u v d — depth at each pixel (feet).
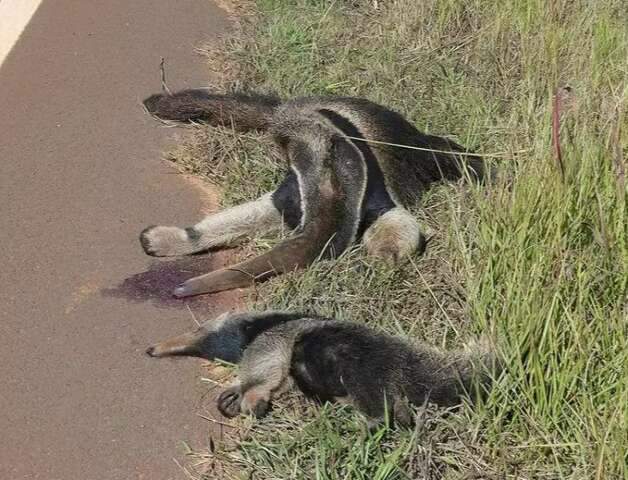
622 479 11.55
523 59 21.90
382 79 21.77
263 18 25.02
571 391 12.62
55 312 15.24
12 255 16.35
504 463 12.15
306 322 13.89
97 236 16.99
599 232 14.28
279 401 13.57
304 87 21.56
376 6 25.73
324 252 16.34
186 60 23.12
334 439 12.41
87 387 13.85
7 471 12.50
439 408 12.95
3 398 13.58
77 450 12.85
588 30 22.82
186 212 17.95
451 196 17.69
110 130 20.02
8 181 18.21
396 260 15.99
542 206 14.83
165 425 13.32
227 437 13.15
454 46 23.56
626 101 17.17
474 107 20.49
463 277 15.38
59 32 23.72
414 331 14.65
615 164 14.96
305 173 17.10
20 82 21.52
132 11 25.08
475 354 13.34
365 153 17.20
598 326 13.25
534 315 13.21
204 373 14.26
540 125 17.84
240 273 15.80
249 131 19.88
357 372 13.01
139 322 15.19
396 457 11.96
